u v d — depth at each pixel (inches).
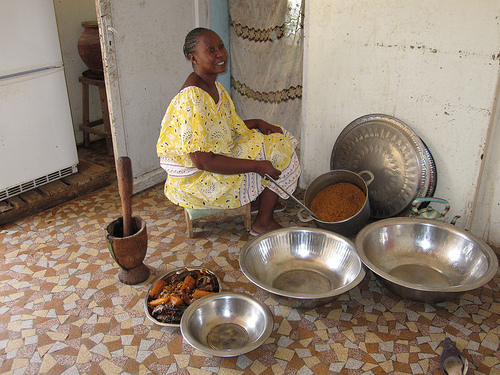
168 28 122.5
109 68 110.3
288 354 74.0
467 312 82.5
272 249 92.3
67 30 146.9
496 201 96.6
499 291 87.5
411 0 91.7
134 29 113.5
